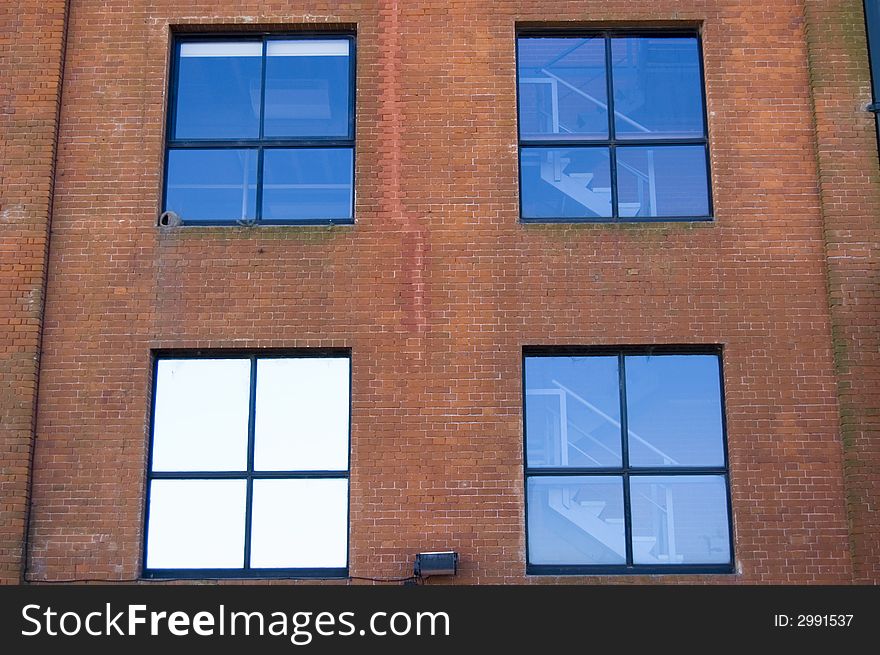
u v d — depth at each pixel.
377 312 13.12
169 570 12.62
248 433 13.02
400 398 12.85
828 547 12.41
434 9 14.12
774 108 13.78
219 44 14.32
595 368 13.20
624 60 14.24
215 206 13.77
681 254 13.28
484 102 13.80
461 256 13.28
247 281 13.22
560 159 13.91
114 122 13.75
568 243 13.32
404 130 13.70
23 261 13.14
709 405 13.08
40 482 12.60
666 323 13.07
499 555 12.41
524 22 14.12
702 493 12.84
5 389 12.74
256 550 12.68
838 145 13.53
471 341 13.02
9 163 13.45
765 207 13.44
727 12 14.10
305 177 13.87
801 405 12.83
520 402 12.85
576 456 12.95
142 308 13.14
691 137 13.97
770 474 12.63
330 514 12.77
